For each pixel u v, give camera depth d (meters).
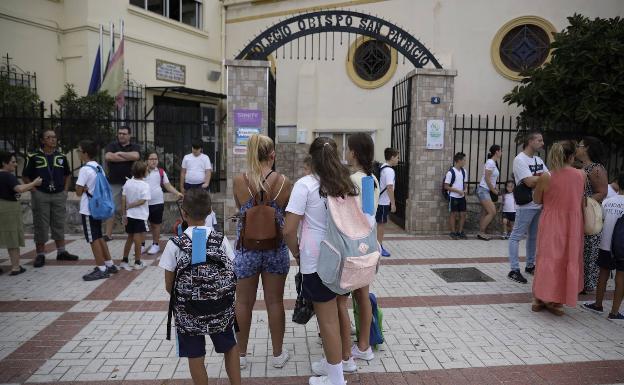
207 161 8.16
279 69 13.88
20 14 10.06
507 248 7.88
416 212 8.92
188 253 2.89
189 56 13.86
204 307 2.87
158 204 7.09
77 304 4.99
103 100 9.48
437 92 8.77
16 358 3.79
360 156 3.60
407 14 12.55
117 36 11.49
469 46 12.07
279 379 3.54
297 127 13.56
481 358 3.90
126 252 6.30
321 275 3.07
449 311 4.95
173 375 3.55
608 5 10.99
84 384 3.41
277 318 3.64
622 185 4.71
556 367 3.76
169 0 13.24
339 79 13.38
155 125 11.00
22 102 9.05
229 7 14.99
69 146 9.23
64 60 11.06
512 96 10.29
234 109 8.34
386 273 6.33
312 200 3.22
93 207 5.64
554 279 4.69
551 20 11.41
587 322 4.70
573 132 9.28
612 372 3.69
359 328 3.90
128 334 4.25
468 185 9.51
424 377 3.59
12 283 5.68
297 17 8.59
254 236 3.51
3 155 5.85
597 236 5.45
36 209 6.37
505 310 5.00
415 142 8.85
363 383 3.49
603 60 9.14
